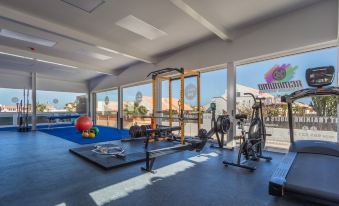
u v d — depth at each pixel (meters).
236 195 2.32
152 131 4.88
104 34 4.94
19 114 9.15
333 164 2.49
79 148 4.58
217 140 5.18
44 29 4.19
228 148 4.74
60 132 7.96
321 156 2.79
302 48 3.91
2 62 7.47
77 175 2.96
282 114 4.29
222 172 3.10
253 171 3.12
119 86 9.25
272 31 4.21
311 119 3.92
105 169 3.19
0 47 5.53
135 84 8.55
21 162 3.63
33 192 2.40
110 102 10.27
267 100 4.51
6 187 2.54
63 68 8.54
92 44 5.09
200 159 3.84
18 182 2.70
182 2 3.40
